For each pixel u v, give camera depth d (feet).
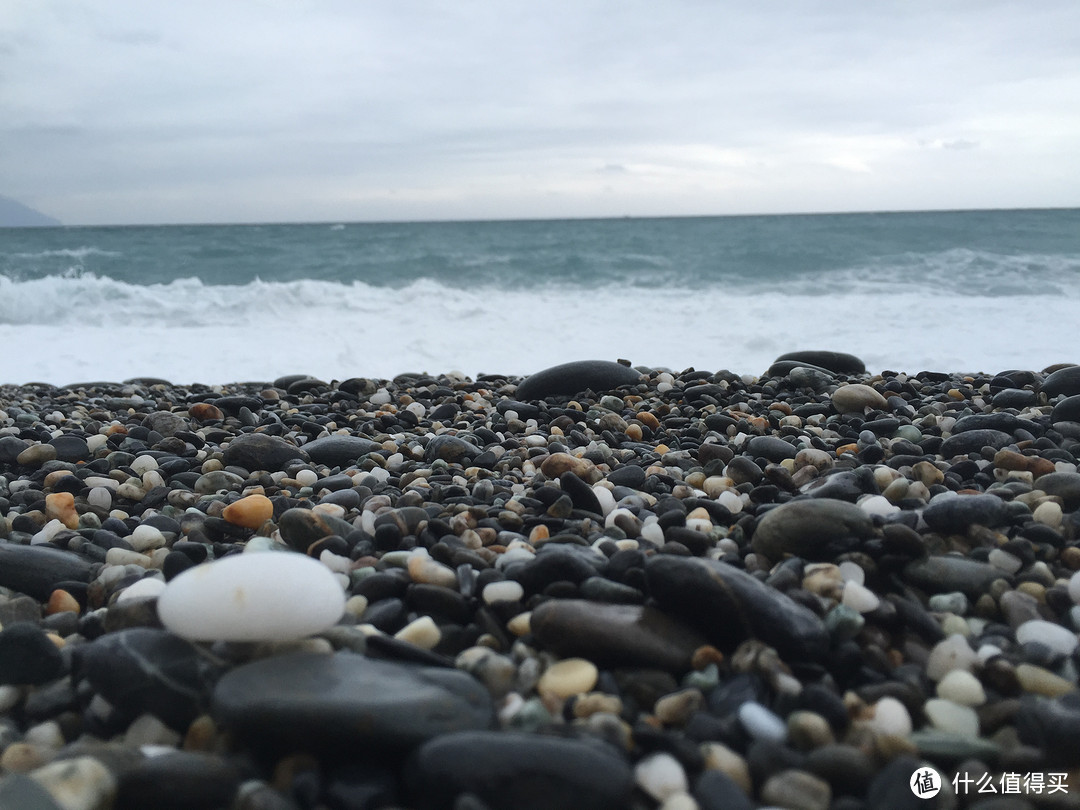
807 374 3.10
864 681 1.02
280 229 24.38
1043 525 1.36
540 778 0.80
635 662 1.03
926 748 0.89
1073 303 7.12
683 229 20.39
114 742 0.97
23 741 0.95
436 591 1.18
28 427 2.60
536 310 7.67
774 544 1.32
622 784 0.81
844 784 0.85
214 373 5.03
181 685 0.96
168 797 0.82
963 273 10.21
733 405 2.70
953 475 1.78
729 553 1.39
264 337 6.20
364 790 0.81
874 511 1.48
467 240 18.25
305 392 3.41
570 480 1.65
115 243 17.85
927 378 3.31
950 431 2.23
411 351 5.68
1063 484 1.57
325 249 16.20
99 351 5.57
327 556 1.36
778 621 1.03
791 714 0.94
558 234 19.65
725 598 1.05
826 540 1.29
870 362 4.96
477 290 10.26
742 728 0.92
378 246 16.80
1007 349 5.11
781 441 2.06
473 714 0.89
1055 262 10.81
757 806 0.85
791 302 7.86
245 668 0.94
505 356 5.53
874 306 7.30
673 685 1.00
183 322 7.14
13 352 5.50
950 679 0.99
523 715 0.93
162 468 2.00
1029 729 0.91
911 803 0.83
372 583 1.23
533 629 1.07
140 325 7.01
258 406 2.89
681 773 0.85
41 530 1.58
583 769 0.81
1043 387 2.65
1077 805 0.83
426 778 0.80
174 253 15.39
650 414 2.54
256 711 0.85
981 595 1.20
